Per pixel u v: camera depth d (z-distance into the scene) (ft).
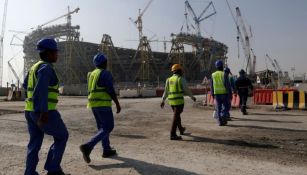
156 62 485.97
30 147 16.75
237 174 18.49
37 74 15.89
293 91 60.75
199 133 33.19
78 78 413.80
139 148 25.75
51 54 16.58
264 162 21.27
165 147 26.17
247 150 25.00
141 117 50.62
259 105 67.62
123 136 31.99
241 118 46.50
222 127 37.37
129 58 476.54
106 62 22.29
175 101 29.78
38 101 15.31
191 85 313.12
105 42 425.28
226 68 40.22
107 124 21.57
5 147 26.18
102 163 20.94
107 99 21.57
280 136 30.96
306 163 21.12
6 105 89.45
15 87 134.92
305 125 38.58
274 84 170.60
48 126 16.21
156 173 18.67
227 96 38.88
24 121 45.44
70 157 22.61
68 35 420.36
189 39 475.31
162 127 38.60
